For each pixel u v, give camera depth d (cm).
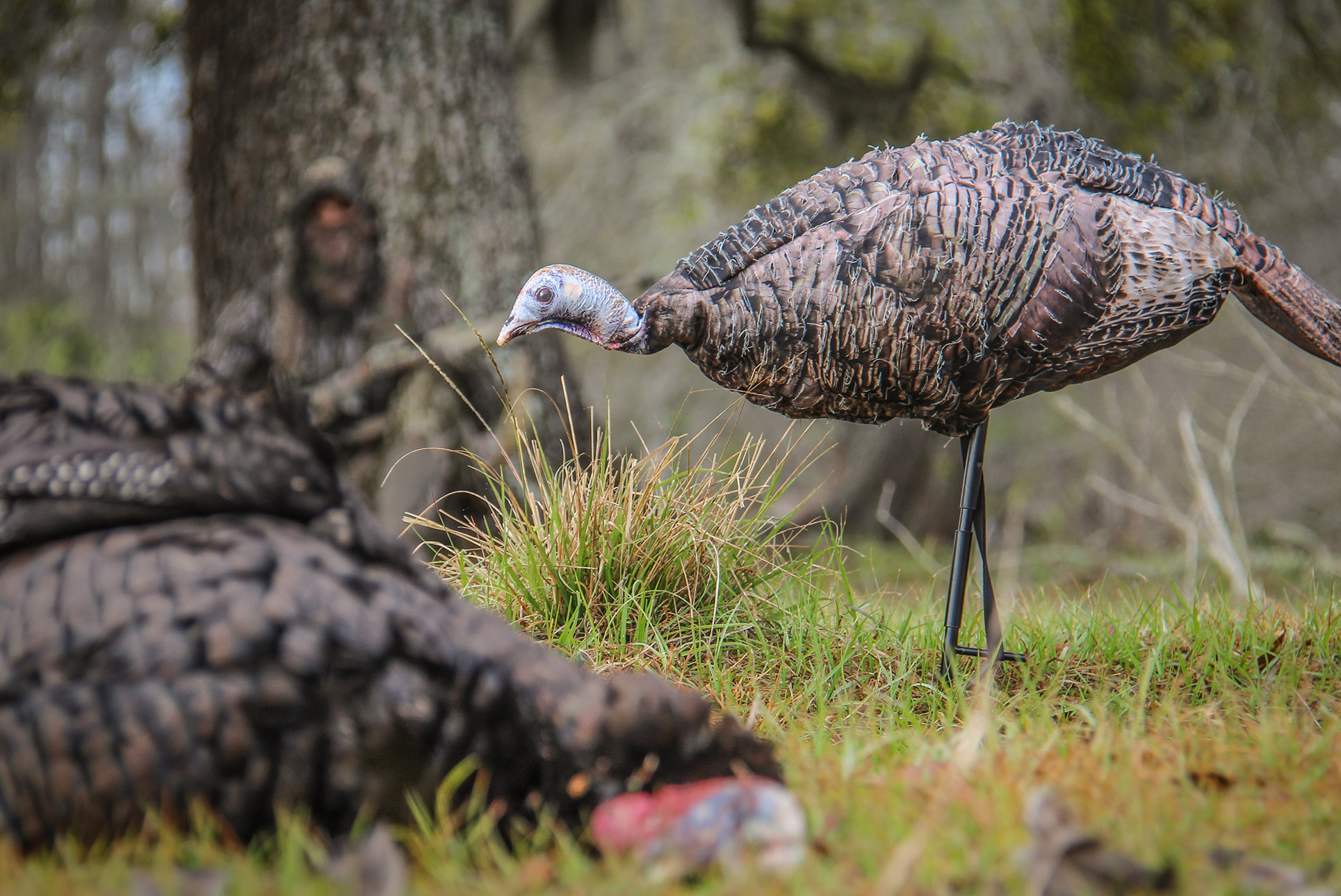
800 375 663
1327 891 350
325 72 1357
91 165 3678
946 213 642
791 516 848
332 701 380
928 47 2558
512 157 1434
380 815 393
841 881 361
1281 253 682
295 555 396
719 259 670
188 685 365
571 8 2697
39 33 1983
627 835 387
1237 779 479
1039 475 2677
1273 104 2552
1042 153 669
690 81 2611
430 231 1357
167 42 1912
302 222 1292
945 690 665
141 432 412
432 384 1236
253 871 356
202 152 1430
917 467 2516
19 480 389
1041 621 839
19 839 368
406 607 403
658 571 779
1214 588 995
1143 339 675
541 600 762
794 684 712
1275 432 2444
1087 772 475
